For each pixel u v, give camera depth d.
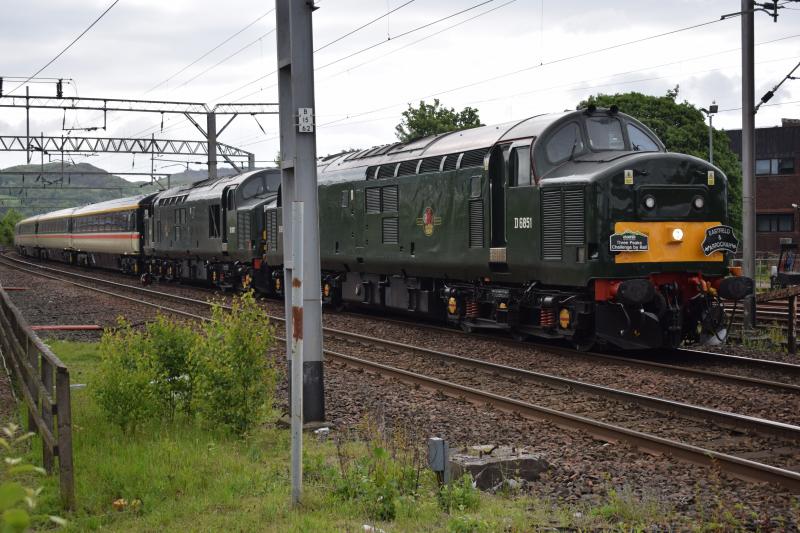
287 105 9.92
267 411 9.32
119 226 41.38
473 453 8.00
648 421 9.89
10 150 42.62
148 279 34.94
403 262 18.64
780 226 48.25
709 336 14.48
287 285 9.81
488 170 15.64
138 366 9.12
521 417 10.15
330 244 22.06
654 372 12.81
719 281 14.41
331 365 14.37
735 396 10.98
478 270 16.22
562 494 7.17
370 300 21.44
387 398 11.41
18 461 3.65
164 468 7.54
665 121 39.06
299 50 9.63
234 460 7.92
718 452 8.50
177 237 34.56
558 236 14.16
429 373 13.39
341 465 7.35
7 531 2.80
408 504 6.59
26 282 34.69
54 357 7.06
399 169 18.86
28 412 8.63
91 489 6.98
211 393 8.93
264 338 9.25
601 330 13.82
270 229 25.80
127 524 6.29
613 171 13.59
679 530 6.14
